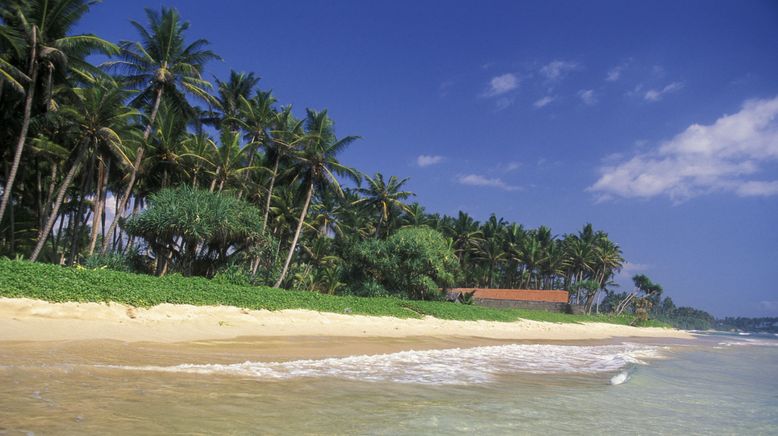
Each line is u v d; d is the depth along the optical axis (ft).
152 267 93.50
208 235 81.41
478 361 51.62
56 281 49.55
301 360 42.29
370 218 197.88
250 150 118.62
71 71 81.46
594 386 39.55
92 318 47.52
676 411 30.83
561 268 271.90
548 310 193.88
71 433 17.12
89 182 87.61
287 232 164.45
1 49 71.61
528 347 76.18
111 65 93.09
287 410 23.53
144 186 116.47
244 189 118.42
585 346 89.66
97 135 80.64
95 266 77.41
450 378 38.27
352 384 32.27
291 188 142.10
